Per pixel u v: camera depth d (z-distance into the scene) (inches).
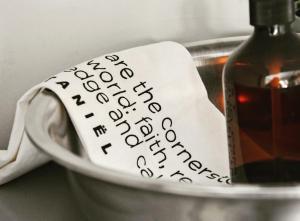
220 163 24.7
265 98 21.0
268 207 16.9
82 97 23.3
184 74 26.0
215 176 24.0
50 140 19.9
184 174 23.9
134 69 25.2
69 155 18.7
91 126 22.9
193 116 25.5
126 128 23.5
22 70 28.4
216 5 30.2
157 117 24.6
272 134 21.2
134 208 18.4
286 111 20.9
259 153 21.5
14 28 27.8
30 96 23.8
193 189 16.6
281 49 20.6
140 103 24.4
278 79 20.6
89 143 22.6
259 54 20.8
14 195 25.2
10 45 28.0
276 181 21.2
